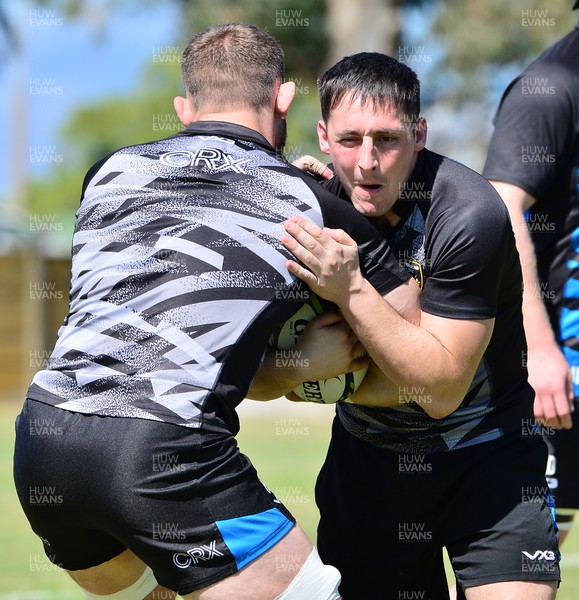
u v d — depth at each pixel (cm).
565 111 1434
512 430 1218
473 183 1141
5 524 2692
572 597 1770
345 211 1109
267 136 1177
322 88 1146
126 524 1004
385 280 1127
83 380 1027
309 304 1156
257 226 1061
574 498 1498
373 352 1096
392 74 1095
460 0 6925
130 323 1027
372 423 1241
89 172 1172
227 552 996
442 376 1093
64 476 1021
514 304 1208
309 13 6969
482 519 1171
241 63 1165
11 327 7831
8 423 5850
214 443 998
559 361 1413
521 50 6888
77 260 1099
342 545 1288
